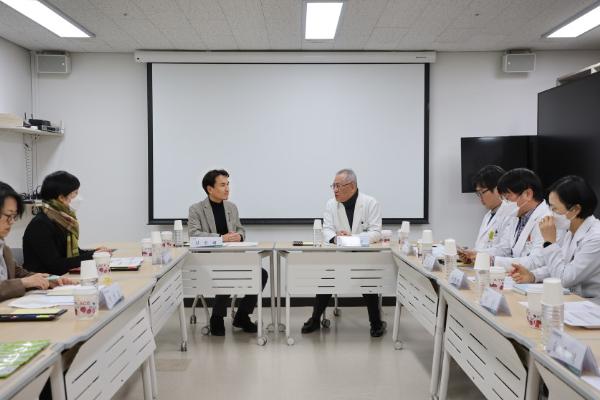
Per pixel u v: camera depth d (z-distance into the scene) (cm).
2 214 200
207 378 292
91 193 490
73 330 153
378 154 491
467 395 268
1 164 437
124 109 489
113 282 227
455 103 491
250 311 386
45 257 266
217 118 487
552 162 438
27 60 475
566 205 226
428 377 294
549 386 135
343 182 387
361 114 489
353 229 396
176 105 485
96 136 489
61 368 141
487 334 181
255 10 370
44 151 485
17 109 461
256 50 479
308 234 496
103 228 492
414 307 299
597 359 131
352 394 270
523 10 374
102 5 360
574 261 219
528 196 283
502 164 466
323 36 432
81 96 486
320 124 489
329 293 354
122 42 451
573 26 408
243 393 271
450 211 496
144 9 368
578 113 402
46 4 350
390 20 394
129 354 199
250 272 348
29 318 163
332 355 332
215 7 364
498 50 485
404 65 487
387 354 334
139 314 218
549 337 136
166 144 486
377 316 374
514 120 492
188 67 483
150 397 235
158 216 489
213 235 366
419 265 280
